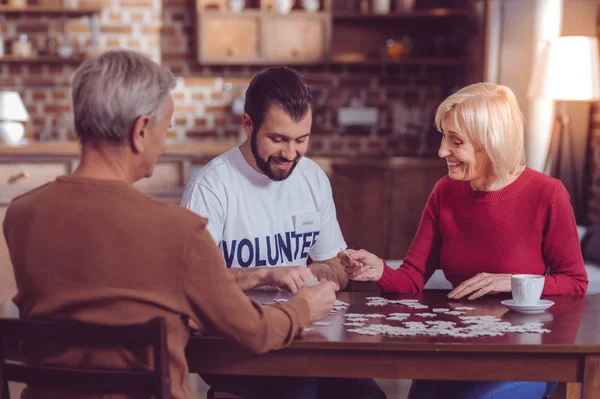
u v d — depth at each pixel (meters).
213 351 1.57
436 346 1.51
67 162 4.83
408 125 6.14
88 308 1.38
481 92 2.05
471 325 1.67
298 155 1.97
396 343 1.51
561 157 4.94
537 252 2.12
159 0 5.87
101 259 1.36
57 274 1.38
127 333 1.33
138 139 1.43
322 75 6.16
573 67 4.23
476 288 1.97
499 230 2.13
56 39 5.81
